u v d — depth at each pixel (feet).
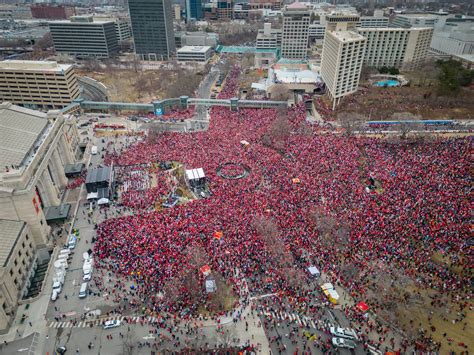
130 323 283.79
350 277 315.58
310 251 343.26
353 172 468.34
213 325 281.54
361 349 262.67
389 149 546.26
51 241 379.96
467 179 435.12
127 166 522.47
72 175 508.53
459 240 340.39
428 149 528.63
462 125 615.98
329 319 285.23
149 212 411.95
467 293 297.94
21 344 271.69
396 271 308.60
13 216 346.95
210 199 423.23
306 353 259.39
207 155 533.55
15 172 348.38
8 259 302.45
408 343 264.72
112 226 381.40
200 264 326.85
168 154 545.44
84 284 311.47
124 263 332.19
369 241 345.31
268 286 312.09
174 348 264.11
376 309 291.17
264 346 265.34
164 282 312.50
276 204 407.03
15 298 302.86
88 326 282.77
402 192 414.82
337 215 380.99
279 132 586.04
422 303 292.40
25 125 457.27
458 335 269.44
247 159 519.60
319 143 552.41
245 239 356.18
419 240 343.67
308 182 446.19
